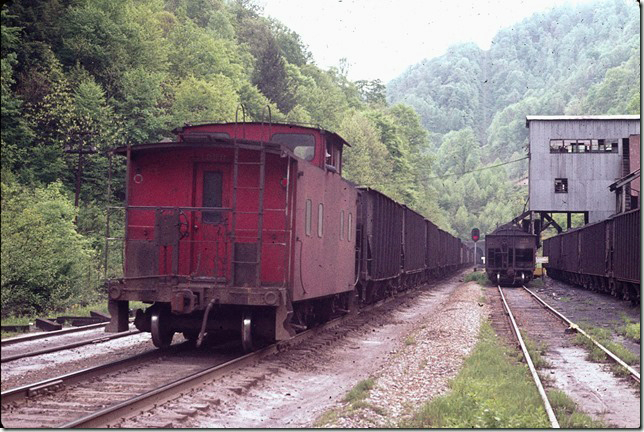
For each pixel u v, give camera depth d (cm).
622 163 5069
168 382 1030
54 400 895
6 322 1845
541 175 5147
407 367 1286
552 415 891
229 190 1299
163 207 1266
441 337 1736
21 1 3338
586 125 5122
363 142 7538
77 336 1656
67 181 3209
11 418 795
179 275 1270
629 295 3077
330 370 1302
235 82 6097
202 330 1198
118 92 3675
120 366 1145
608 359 1495
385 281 2811
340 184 1717
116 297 1259
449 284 5178
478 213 17962
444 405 926
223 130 1549
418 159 11675
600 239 3666
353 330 1892
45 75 3186
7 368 1180
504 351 1562
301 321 1512
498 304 3042
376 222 2442
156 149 1303
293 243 1264
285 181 1261
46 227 2211
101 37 3703
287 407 968
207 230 1297
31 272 2106
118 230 3152
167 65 4531
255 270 1236
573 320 2370
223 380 1048
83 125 3097
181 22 6450
